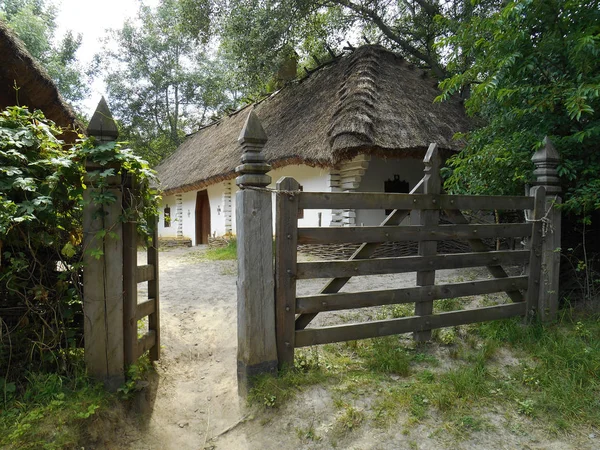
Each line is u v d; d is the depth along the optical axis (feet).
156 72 73.36
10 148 8.29
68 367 8.59
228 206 38.73
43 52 57.57
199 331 13.48
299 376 8.91
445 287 10.90
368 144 20.77
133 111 75.00
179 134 81.71
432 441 7.38
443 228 10.87
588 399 8.32
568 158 12.94
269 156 26.63
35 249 8.30
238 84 38.14
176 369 10.86
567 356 9.73
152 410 8.84
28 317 8.41
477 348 10.67
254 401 8.53
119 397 8.38
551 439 7.44
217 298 17.01
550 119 13.20
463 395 8.48
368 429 7.63
